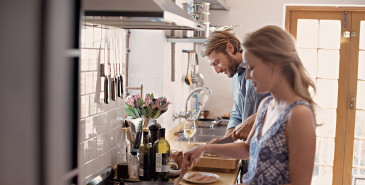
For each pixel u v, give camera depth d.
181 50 4.50
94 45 2.27
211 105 4.99
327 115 5.07
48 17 1.09
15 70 0.99
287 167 1.57
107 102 2.45
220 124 4.51
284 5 4.79
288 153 1.56
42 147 1.10
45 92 1.09
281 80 1.56
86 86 2.19
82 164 2.17
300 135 1.49
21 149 1.03
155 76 3.73
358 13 4.91
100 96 2.37
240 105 3.06
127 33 3.69
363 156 5.05
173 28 2.62
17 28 1.00
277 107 1.62
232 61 2.93
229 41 2.89
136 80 3.76
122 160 2.63
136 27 2.59
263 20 4.78
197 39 3.74
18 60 1.00
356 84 5.00
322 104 5.07
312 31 5.01
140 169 2.41
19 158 1.02
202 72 5.00
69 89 1.22
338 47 4.99
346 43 4.97
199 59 5.00
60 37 1.15
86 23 2.16
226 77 4.94
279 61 1.54
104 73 2.40
